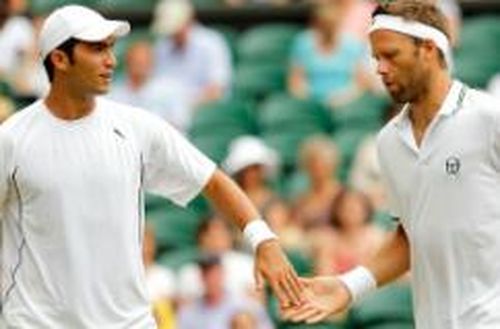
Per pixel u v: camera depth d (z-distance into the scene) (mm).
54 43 18422
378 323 30797
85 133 18516
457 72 38812
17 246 18516
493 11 41188
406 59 18484
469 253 18422
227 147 37281
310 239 31875
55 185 18375
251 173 33688
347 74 38625
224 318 29797
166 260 31938
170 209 34375
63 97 18531
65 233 18375
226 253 30672
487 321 18266
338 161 34875
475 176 18344
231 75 39406
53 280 18406
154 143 18781
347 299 19500
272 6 41312
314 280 19469
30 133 18500
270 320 30172
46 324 18359
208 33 38938
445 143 18422
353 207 31828
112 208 18453
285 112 37906
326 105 38062
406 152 18656
